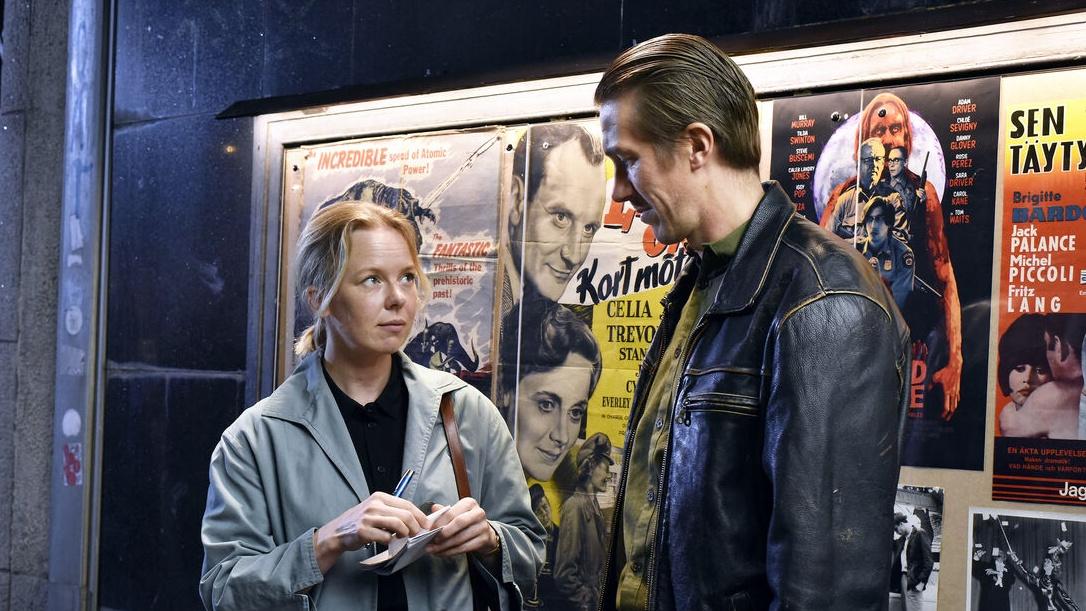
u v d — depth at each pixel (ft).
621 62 5.32
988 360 8.52
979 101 8.68
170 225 14.19
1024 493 8.30
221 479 6.93
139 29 14.67
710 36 10.27
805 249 4.98
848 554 4.45
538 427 10.94
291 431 6.98
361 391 7.22
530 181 11.18
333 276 6.86
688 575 4.93
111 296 14.82
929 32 8.90
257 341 13.14
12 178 16.33
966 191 8.71
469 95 11.65
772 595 4.78
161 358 14.19
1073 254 8.23
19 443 15.96
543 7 11.39
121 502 14.47
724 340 5.08
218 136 13.76
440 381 7.44
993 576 8.38
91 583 14.71
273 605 6.35
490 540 6.72
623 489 5.86
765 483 4.89
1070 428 8.16
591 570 10.48
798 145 9.57
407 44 12.38
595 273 10.68
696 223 5.37
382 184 12.28
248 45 13.64
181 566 13.76
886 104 9.12
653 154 5.23
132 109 14.69
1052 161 8.36
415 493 6.87
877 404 4.59
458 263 11.63
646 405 5.83
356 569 6.63
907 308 8.91
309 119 12.92
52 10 15.90
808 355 4.61
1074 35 8.24
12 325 16.25
